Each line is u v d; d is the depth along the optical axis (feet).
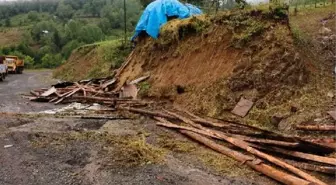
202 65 47.32
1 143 32.30
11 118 42.06
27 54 249.75
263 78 38.01
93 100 53.78
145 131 36.09
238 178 24.36
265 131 30.14
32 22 417.49
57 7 508.53
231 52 44.04
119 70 69.51
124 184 23.53
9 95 65.72
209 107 40.24
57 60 222.69
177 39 55.21
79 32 268.00
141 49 66.23
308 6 59.11
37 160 28.07
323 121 30.76
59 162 27.61
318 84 35.63
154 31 61.67
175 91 47.80
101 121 40.93
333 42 42.11
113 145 31.14
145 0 104.73
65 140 32.99
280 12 41.86
